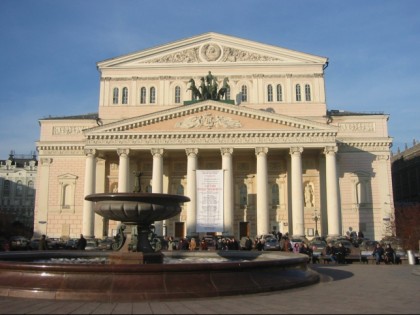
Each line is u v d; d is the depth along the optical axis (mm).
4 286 15789
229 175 64375
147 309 13219
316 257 39562
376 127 74250
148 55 77562
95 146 65938
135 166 73875
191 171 64875
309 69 76125
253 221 72062
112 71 77625
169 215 21719
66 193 74688
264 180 64500
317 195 71562
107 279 15281
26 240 57594
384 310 13211
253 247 50219
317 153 71438
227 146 65312
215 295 15508
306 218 71000
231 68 76562
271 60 76562
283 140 65125
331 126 64688
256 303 14320
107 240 54656
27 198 129000
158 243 21828
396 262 37938
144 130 65875
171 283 15391
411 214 68188
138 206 20594
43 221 73438
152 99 76688
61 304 14086
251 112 65562
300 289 17938
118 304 14133
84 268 15406
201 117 65938
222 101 67062
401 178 120250
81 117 79125
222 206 49438
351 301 14930
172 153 70438
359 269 29797
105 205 20859
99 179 73312
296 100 75500
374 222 71812
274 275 17812
